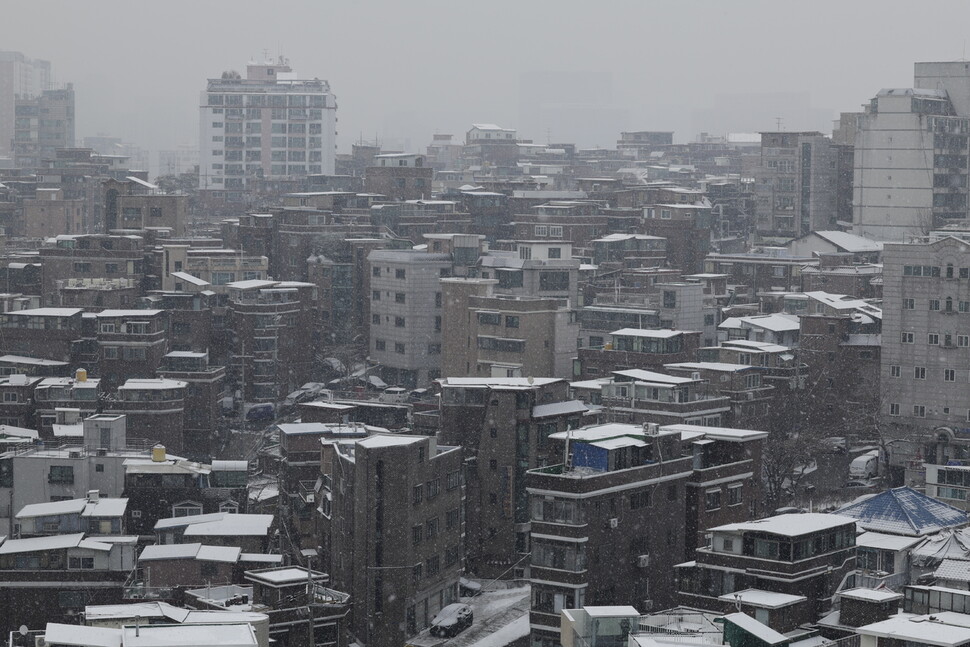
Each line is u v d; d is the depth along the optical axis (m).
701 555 116.62
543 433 166.25
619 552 133.12
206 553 146.75
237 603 138.88
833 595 114.38
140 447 182.62
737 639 97.81
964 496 152.25
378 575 149.88
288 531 173.75
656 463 136.25
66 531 154.00
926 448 199.38
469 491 168.62
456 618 152.50
